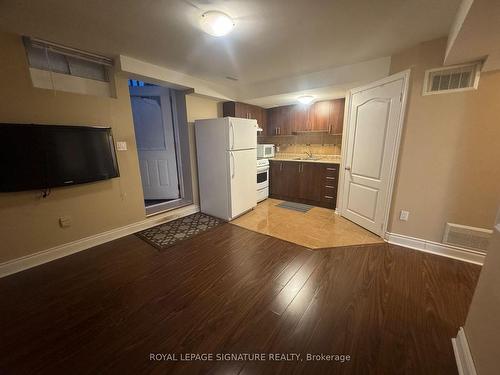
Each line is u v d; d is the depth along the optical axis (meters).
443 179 2.23
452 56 1.83
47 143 2.10
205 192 3.68
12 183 1.94
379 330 1.43
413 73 2.23
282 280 1.96
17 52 1.95
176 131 3.78
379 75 2.62
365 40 2.12
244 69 2.97
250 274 2.05
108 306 1.66
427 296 1.73
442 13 1.64
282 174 4.54
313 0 1.50
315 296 1.75
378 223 2.79
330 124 4.16
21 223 2.09
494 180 2.02
